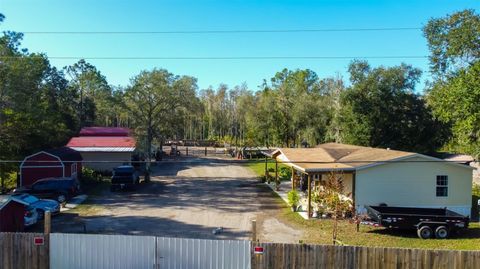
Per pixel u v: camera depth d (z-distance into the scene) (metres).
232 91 96.56
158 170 49.38
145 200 30.67
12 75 32.06
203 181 40.94
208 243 13.17
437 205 25.42
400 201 25.25
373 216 21.45
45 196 29.80
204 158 63.50
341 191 24.16
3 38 34.41
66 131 50.28
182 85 48.19
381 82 45.16
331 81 58.22
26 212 21.45
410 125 45.50
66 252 13.61
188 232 21.25
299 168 26.05
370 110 45.22
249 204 29.16
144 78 46.97
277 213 26.14
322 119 53.47
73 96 70.94
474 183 35.97
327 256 12.77
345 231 21.62
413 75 45.53
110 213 26.00
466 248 18.58
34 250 13.62
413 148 45.41
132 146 47.03
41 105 39.12
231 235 20.70
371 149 31.91
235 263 13.12
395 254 12.64
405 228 20.59
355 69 45.75
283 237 20.36
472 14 35.50
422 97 46.25
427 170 25.33
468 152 26.83
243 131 80.62
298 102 55.00
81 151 45.78
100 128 54.62
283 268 12.91
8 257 13.63
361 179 25.08
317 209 25.12
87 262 13.57
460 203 25.64
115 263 13.51
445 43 38.22
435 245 19.09
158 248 13.38
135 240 13.43
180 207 28.06
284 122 57.31
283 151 32.28
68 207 27.89
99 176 41.75
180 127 50.47
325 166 25.61
